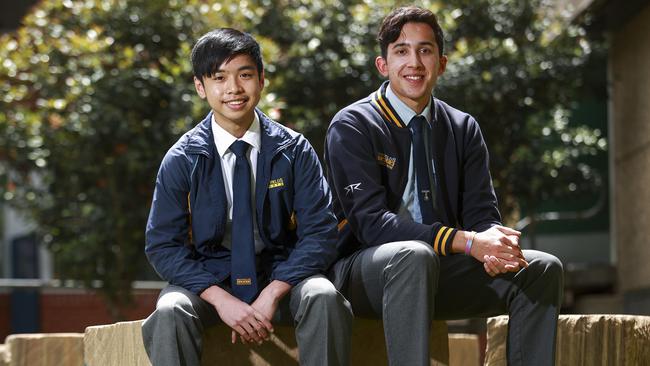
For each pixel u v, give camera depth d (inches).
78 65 301.9
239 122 130.3
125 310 319.9
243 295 128.1
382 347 141.6
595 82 327.6
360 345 140.3
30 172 315.9
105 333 143.4
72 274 309.6
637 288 326.6
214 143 131.4
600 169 389.7
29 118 301.0
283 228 132.2
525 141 318.0
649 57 311.0
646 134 316.8
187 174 130.0
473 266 130.0
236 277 128.3
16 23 413.7
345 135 137.1
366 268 128.1
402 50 137.6
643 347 150.8
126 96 293.3
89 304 367.6
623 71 333.1
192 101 284.4
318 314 120.0
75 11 311.4
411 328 120.6
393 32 138.0
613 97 343.9
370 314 132.6
